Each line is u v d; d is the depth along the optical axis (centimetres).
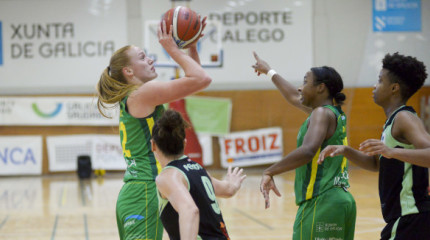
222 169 2156
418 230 429
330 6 2186
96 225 1086
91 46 2138
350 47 2198
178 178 387
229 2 2153
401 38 2216
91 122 2127
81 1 2130
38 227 1071
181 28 486
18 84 2122
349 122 2191
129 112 471
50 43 2125
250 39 2167
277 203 1334
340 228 487
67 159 2125
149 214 465
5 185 1844
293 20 2177
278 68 2180
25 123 2117
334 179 493
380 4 2198
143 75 492
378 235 952
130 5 2142
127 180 480
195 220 363
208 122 2144
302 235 498
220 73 2159
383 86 456
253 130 2169
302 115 2173
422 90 2212
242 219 1123
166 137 402
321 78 509
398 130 432
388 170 446
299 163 464
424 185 438
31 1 2114
